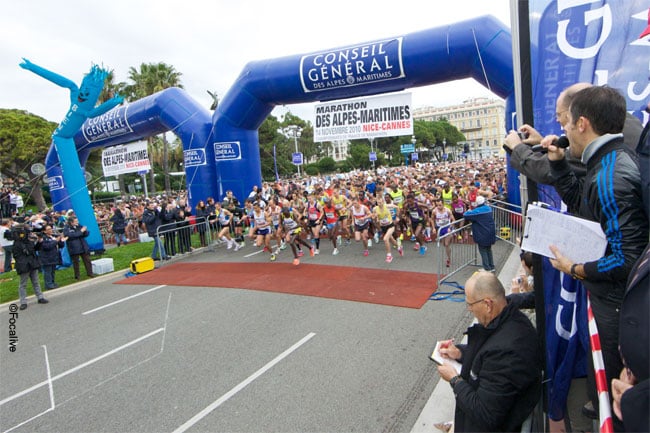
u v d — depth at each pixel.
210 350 5.28
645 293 1.24
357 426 3.44
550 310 2.54
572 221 1.75
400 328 5.45
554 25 2.57
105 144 17.64
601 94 1.59
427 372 4.23
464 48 9.52
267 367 4.66
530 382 2.05
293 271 9.10
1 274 12.05
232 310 6.80
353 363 4.57
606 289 1.65
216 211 12.73
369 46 10.67
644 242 1.50
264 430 3.49
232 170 14.09
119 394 4.39
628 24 2.42
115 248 14.79
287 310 6.55
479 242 7.51
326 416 3.62
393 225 9.27
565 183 1.85
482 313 2.22
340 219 11.63
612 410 1.62
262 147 47.03
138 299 8.07
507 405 2.01
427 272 8.12
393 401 3.76
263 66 12.52
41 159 29.14
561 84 2.58
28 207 30.28
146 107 15.17
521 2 2.10
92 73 11.36
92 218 13.02
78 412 4.11
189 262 11.30
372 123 11.79
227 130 13.84
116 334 6.22
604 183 1.56
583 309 2.37
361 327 5.59
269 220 11.02
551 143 1.80
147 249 13.88
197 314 6.77
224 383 4.39
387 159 75.56
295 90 12.15
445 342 2.73
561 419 2.59
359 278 8.06
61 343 6.09
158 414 3.93
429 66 10.07
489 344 2.15
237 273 9.39
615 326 1.65
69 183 12.38
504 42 9.10
